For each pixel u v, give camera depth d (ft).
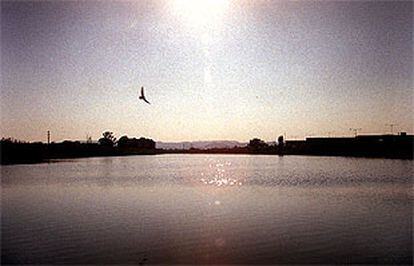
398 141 265.75
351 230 51.57
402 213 64.18
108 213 67.05
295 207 71.46
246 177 138.62
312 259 39.70
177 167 202.90
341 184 110.93
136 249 43.70
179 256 41.16
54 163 231.30
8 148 250.78
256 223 56.85
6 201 83.20
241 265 38.37
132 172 168.14
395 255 40.83
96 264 38.83
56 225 56.70
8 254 42.19
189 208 71.56
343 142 318.86
